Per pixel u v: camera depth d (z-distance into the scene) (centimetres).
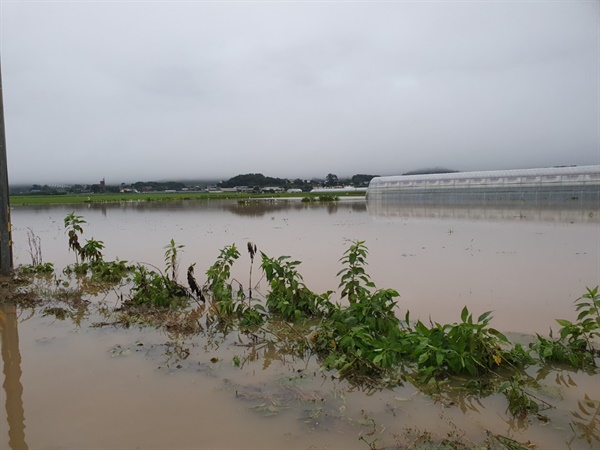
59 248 1339
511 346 487
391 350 446
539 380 412
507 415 353
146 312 632
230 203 4834
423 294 707
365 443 312
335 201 4691
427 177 3731
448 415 352
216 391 390
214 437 319
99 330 560
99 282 849
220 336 539
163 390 391
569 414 352
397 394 388
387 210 2877
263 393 385
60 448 305
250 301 694
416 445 308
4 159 933
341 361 432
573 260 957
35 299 709
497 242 1242
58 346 502
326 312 616
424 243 1255
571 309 620
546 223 1716
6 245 940
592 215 2017
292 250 1166
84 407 361
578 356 446
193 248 1239
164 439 316
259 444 311
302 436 320
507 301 662
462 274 845
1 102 938
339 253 1111
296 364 454
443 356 422
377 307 516
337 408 360
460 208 2786
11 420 341
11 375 423
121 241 1433
